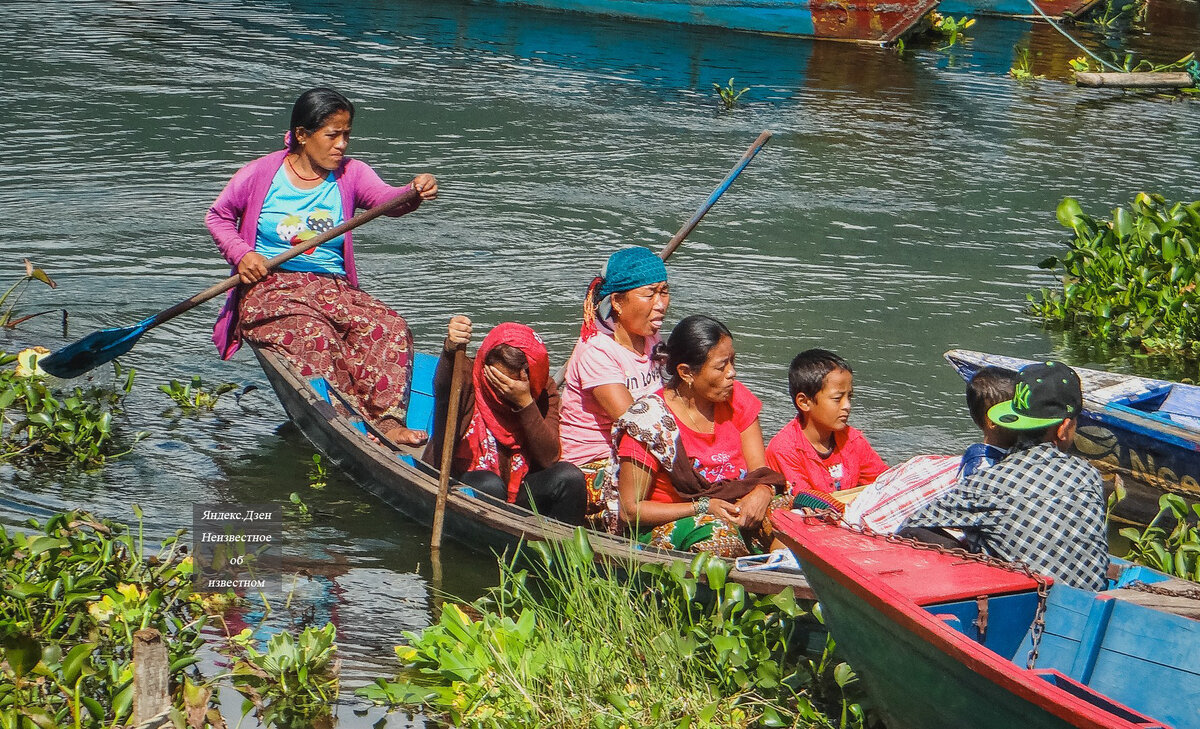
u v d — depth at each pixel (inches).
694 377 332.8
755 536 339.3
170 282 575.8
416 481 365.4
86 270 581.9
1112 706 233.1
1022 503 278.7
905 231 711.7
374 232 664.4
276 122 876.0
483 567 354.3
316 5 1382.9
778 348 529.7
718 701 281.1
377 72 1065.5
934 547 277.6
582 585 310.0
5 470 394.3
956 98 1092.5
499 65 1130.0
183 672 286.0
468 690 283.7
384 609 330.0
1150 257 575.8
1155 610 256.4
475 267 617.0
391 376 419.5
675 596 309.9
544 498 349.1
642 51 1235.9
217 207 435.5
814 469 360.8
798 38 1336.1
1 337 498.3
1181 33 1480.1
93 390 454.9
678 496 336.8
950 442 447.2
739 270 631.2
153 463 406.9
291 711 282.7
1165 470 393.4
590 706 275.3
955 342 549.6
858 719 282.7
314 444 423.8
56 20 1206.3
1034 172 852.0
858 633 264.2
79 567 313.9
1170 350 549.6
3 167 728.3
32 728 249.1
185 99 924.0
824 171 832.9
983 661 230.1
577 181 780.0
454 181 765.9
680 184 784.9
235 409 456.1
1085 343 558.6
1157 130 997.2
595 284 362.3
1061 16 1528.1
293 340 421.4
